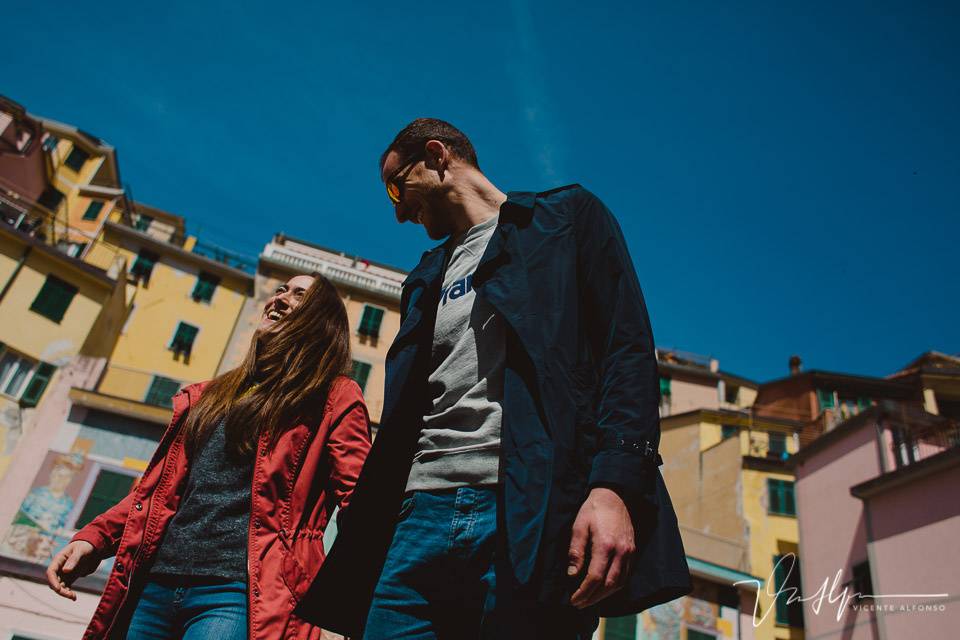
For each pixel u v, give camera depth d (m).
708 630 20.31
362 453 2.42
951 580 14.34
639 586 1.22
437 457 1.59
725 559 25.84
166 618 2.09
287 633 2.04
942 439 17.03
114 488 19.78
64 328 23.95
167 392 26.64
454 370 1.72
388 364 2.00
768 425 31.12
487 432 1.52
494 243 1.75
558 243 1.66
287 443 2.36
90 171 36.09
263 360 2.54
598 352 1.52
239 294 33.50
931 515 15.48
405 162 2.16
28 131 31.94
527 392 1.43
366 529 1.79
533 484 1.30
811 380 35.75
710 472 29.69
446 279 1.99
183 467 2.39
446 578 1.48
